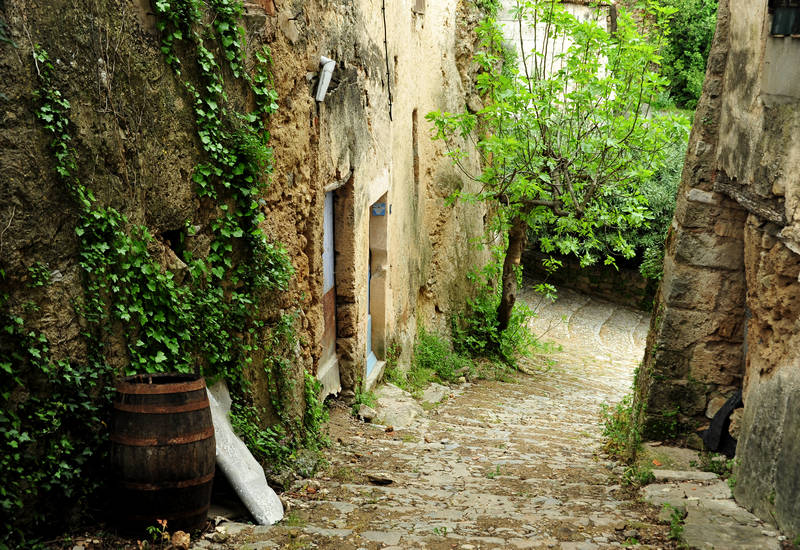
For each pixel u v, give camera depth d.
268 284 6.05
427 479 6.58
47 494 4.11
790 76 5.07
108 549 4.18
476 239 15.05
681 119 11.88
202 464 4.43
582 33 12.26
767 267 5.39
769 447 5.12
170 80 4.98
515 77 12.79
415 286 12.70
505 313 14.80
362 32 9.17
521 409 11.16
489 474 6.82
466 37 15.26
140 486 4.26
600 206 13.38
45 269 4.00
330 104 7.89
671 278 6.82
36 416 3.99
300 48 6.85
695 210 6.66
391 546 4.70
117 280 4.47
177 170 5.06
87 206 4.21
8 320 3.82
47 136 4.00
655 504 5.65
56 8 4.05
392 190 11.03
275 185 6.36
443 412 10.39
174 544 4.25
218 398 5.51
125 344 4.61
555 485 6.48
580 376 15.09
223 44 5.51
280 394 6.32
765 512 5.07
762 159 5.46
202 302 5.22
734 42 6.21
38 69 3.91
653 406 6.83
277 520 5.00
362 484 6.22
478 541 4.84
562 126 12.67
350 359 9.09
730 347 6.70
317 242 7.45
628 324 20.67
